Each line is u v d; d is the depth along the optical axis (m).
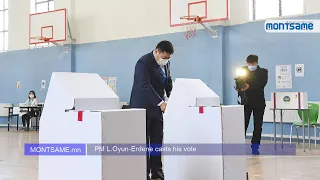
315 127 6.04
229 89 7.81
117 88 9.54
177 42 8.49
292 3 7.21
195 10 7.86
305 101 5.31
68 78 1.89
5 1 11.98
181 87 2.60
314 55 6.80
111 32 9.67
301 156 4.95
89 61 10.09
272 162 4.45
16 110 10.21
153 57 3.18
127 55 9.38
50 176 1.78
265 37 7.34
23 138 7.93
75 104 1.75
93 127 1.61
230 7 7.79
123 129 1.68
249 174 3.68
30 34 10.59
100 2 9.87
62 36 10.05
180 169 2.56
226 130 2.38
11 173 3.92
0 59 11.84
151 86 3.08
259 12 7.61
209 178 2.40
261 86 5.15
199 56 8.16
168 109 2.63
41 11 11.12
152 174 3.29
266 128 7.29
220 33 7.82
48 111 1.81
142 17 9.12
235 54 7.74
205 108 2.42
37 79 11.06
